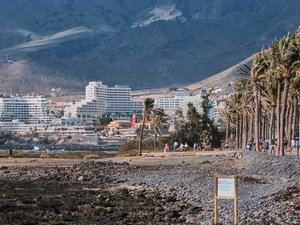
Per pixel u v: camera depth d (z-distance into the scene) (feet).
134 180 261.24
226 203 162.09
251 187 189.57
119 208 168.66
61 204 177.78
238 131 641.40
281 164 236.43
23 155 561.02
